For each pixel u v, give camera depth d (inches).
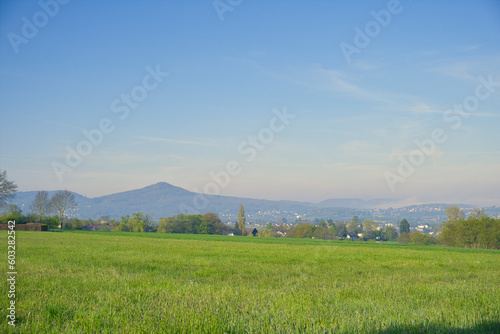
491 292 345.7
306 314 238.5
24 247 967.0
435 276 523.5
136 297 296.2
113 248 1041.5
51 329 206.5
